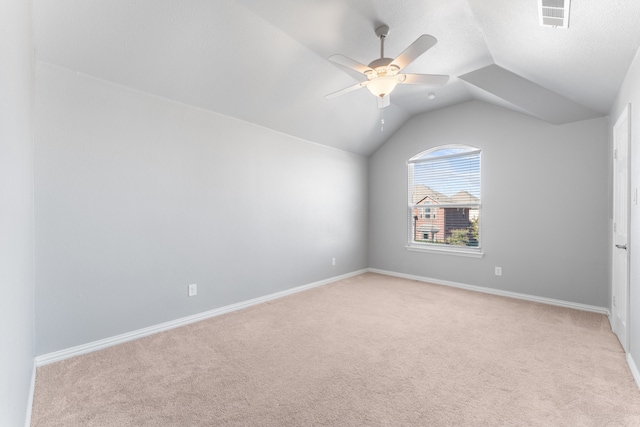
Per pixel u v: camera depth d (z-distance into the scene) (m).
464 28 2.55
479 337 2.72
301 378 2.07
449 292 4.20
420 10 2.33
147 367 2.21
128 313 2.66
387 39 2.73
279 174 3.99
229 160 3.41
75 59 2.29
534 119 3.82
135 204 2.70
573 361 2.29
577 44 2.10
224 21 2.44
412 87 3.87
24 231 1.61
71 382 2.01
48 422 1.63
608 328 2.92
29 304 1.84
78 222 2.39
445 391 1.92
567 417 1.67
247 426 1.62
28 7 1.73
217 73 2.87
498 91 3.49
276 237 3.94
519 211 3.94
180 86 2.84
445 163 4.64
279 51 2.87
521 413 1.71
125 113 2.63
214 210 3.28
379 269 5.41
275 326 2.99
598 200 3.40
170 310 2.93
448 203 4.61
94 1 2.03
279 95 3.41
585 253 3.48
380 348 2.51
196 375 2.11
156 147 2.83
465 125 4.37
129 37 2.30
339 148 4.93
